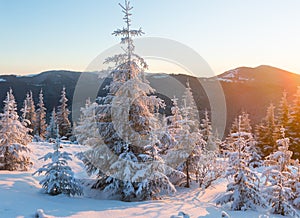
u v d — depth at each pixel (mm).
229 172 11516
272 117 35406
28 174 13312
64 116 43062
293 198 12531
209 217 9086
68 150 26250
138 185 11086
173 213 9164
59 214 7965
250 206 10930
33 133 46062
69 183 10695
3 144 17078
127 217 8328
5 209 7824
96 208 9125
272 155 12805
